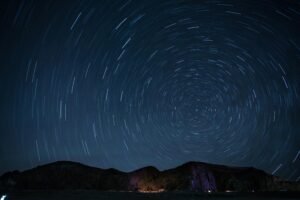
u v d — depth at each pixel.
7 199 50.03
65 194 72.94
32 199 50.59
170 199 61.06
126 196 69.88
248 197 71.00
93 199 55.00
